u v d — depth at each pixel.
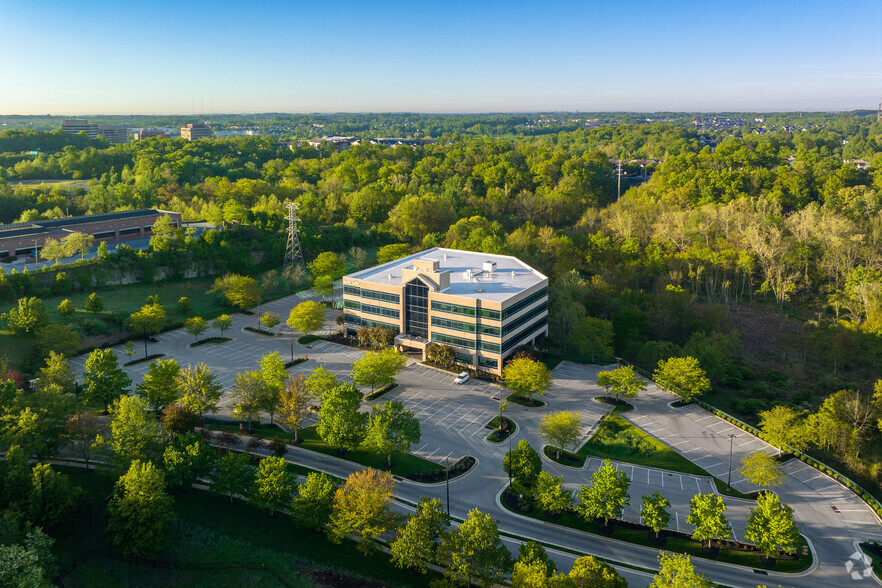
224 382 131.00
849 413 109.06
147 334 153.25
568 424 101.31
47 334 130.75
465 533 73.25
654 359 136.12
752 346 152.12
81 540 80.69
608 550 82.50
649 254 195.75
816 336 145.50
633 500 93.44
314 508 81.38
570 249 199.62
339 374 136.38
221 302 180.88
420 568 77.50
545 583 64.81
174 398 112.38
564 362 144.50
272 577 75.38
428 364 141.62
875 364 134.38
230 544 81.00
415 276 143.25
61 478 82.19
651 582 76.19
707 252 187.88
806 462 103.94
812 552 82.56
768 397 127.12
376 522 79.81
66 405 97.06
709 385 121.44
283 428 112.56
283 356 146.12
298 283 194.25
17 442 89.94
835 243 184.50
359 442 103.62
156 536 78.00
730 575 78.19
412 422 100.94
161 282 187.00
